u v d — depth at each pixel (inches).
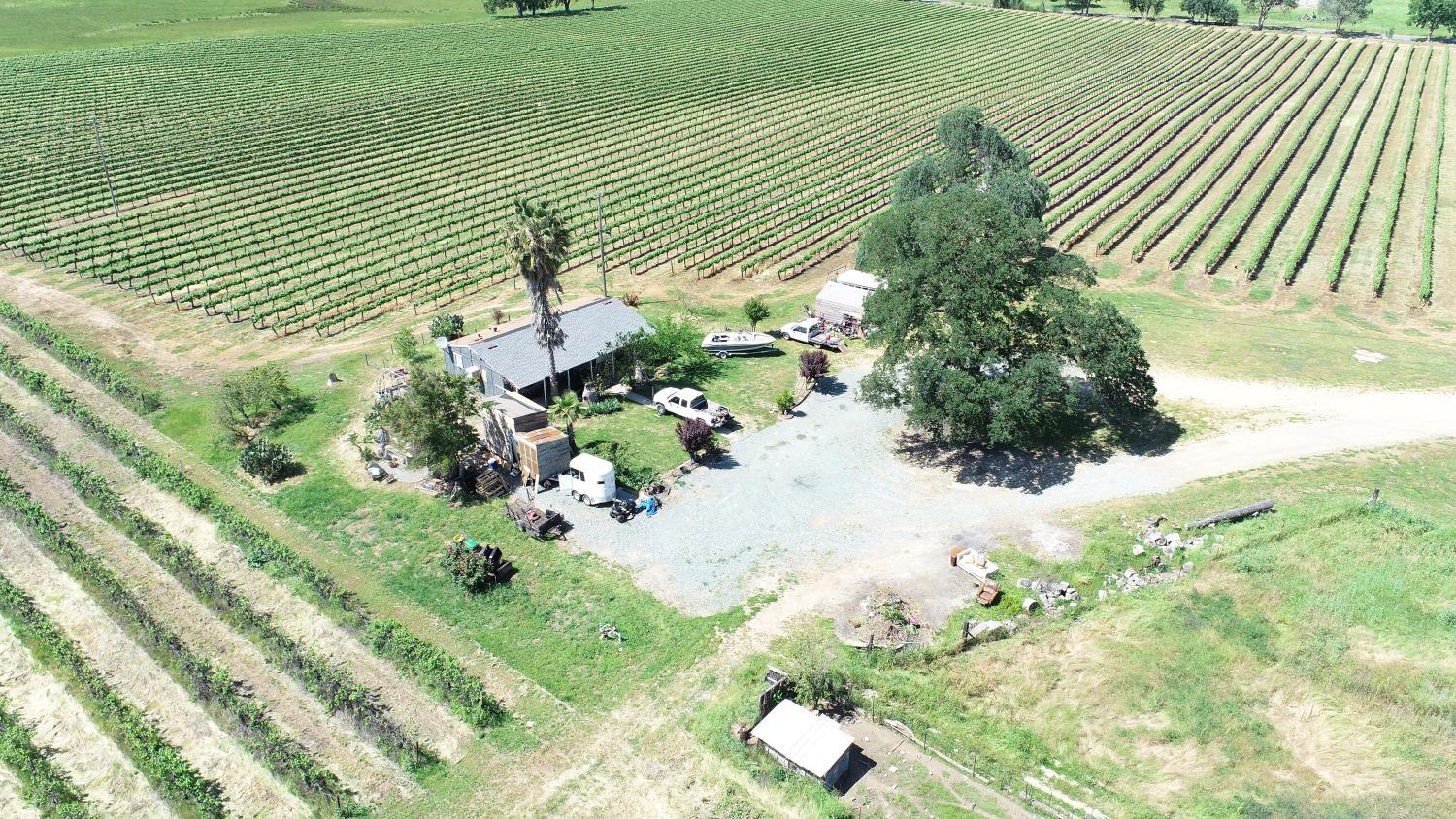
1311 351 2694.4
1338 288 3284.9
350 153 4909.0
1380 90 6117.1
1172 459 2117.4
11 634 1573.6
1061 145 5137.8
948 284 2037.4
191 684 1461.6
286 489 2009.1
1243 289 3282.5
